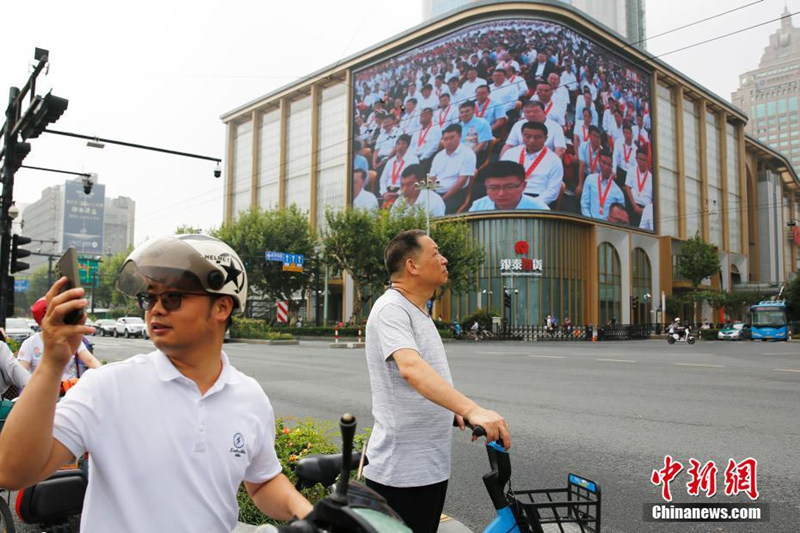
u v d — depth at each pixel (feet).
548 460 16.93
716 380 36.42
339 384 35.24
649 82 177.17
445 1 234.99
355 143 176.96
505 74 137.59
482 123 139.85
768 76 514.27
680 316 176.14
